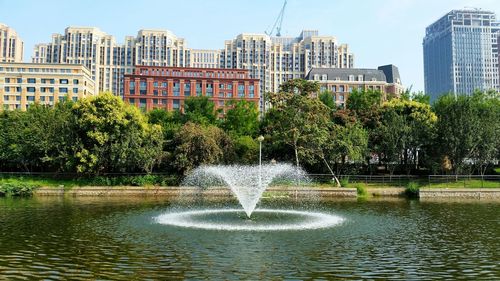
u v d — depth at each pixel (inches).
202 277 526.3
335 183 2062.0
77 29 7465.6
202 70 5418.3
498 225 984.3
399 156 2229.3
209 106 3038.9
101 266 575.2
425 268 581.6
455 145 2108.8
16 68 5187.0
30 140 2087.8
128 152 2009.1
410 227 944.9
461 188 1871.3
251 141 2304.4
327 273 551.8
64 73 5216.5
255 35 7731.3
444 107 2379.4
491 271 569.0
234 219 1043.3
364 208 1364.4
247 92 5349.4
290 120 2076.8
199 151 2016.5
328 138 2079.2
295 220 1038.4
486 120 2176.4
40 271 547.8
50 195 1830.7
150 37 7613.2
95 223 961.5
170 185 2030.0
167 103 5187.0
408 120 2373.3
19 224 945.5
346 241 768.9
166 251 670.5
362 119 2411.4
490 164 2423.7
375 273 554.6
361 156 2113.7
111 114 1975.9
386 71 6102.4
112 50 7687.0
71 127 2020.2
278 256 643.5
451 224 997.8
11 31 7396.7
